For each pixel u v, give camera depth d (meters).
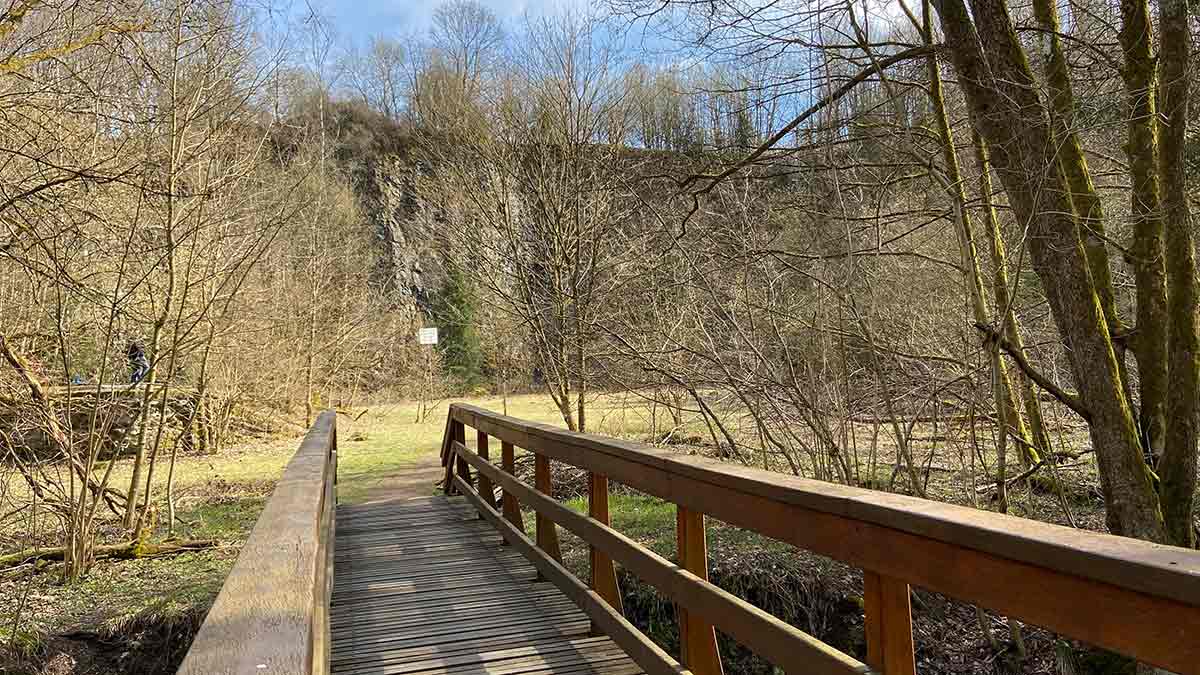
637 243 11.05
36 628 6.37
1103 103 6.12
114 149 7.97
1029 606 1.43
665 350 9.08
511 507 5.89
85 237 7.32
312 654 1.50
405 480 11.48
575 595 4.05
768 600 6.56
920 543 1.70
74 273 7.86
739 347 7.93
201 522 9.73
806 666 2.06
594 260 11.20
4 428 7.98
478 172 12.79
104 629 6.39
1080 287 5.51
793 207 7.56
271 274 18.30
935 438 6.88
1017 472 7.73
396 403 26.25
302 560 1.64
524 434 5.18
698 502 2.72
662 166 10.34
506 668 3.62
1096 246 6.55
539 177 11.98
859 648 6.07
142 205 8.55
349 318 23.61
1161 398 6.15
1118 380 5.58
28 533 8.61
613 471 3.53
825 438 7.07
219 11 8.79
